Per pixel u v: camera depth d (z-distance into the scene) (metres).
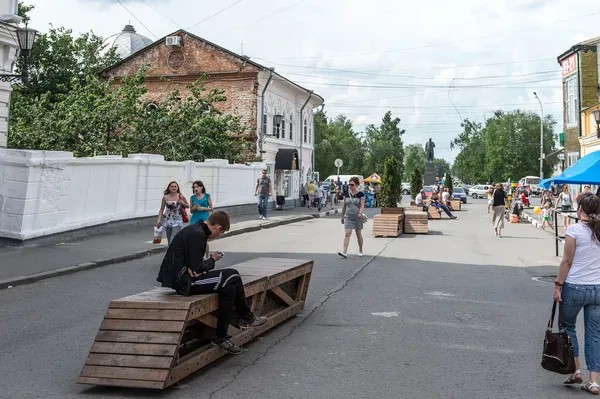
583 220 5.09
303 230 21.53
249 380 5.11
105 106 23.33
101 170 16.25
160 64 35.09
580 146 30.62
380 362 5.70
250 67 33.25
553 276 11.48
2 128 15.62
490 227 24.80
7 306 7.97
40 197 13.58
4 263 10.86
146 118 24.61
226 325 5.57
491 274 11.62
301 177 42.06
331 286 9.86
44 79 39.53
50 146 23.59
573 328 5.11
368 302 8.59
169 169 20.08
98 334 4.91
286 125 38.84
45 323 7.07
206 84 34.09
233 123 28.39
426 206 30.88
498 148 81.56
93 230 15.67
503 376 5.34
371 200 45.47
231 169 25.66
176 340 4.77
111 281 9.96
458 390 4.93
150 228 17.86
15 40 15.93
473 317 7.73
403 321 7.43
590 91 31.67
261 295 6.43
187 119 26.38
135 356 4.75
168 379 4.67
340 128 82.94
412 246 16.64
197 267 5.36
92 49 40.88
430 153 47.84
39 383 5.01
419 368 5.53
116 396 4.71
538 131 80.62
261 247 15.71
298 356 5.87
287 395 4.75
